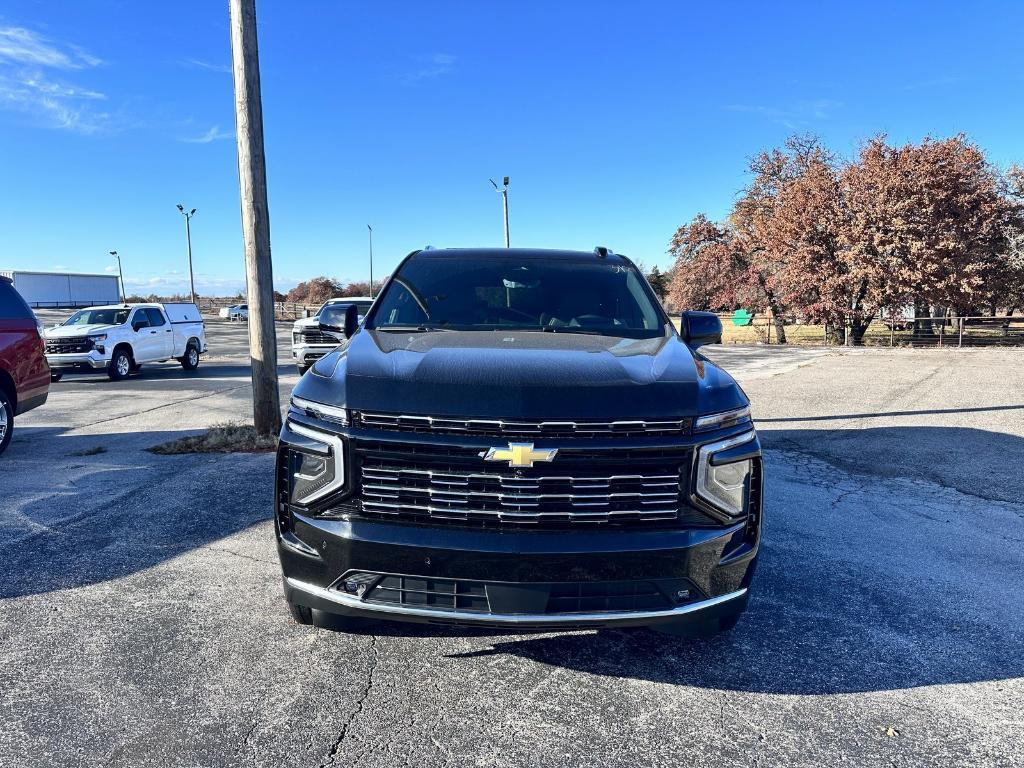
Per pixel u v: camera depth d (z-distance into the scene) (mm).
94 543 4258
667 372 2828
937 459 6648
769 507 5184
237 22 6504
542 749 2387
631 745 2416
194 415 9375
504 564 2453
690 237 32094
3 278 7055
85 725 2471
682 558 2525
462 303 4012
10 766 2246
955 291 22656
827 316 24750
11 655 2943
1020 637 3232
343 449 2580
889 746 2432
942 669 2947
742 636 3215
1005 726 2553
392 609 2541
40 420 8969
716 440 2617
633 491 2539
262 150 6758
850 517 4965
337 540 2561
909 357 17891
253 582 3711
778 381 12703
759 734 2490
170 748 2354
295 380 13781
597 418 2512
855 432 7898
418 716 2564
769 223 27281
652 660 2994
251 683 2758
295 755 2330
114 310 16156
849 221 24219
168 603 3453
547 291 4137
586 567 2471
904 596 3660
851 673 2908
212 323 50031
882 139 23766
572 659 2994
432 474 2527
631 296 4176
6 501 5121
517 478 2492
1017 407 9477
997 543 4465
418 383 2639
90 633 3141
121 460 6430
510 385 2594
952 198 23328
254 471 5977
